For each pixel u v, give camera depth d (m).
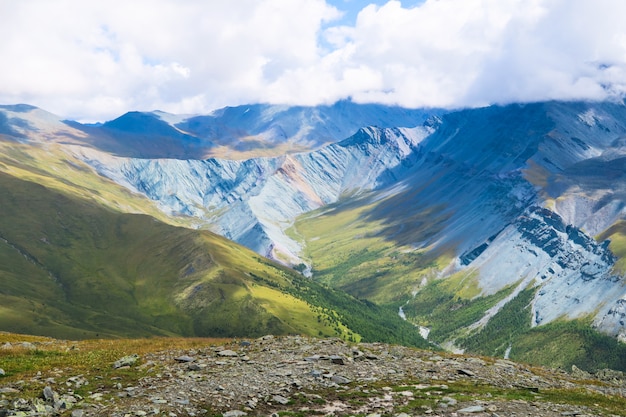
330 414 34.97
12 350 53.06
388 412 35.44
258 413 35.31
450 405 37.31
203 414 34.66
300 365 48.69
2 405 33.91
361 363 51.25
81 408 34.41
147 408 34.66
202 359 50.81
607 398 45.59
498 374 52.94
